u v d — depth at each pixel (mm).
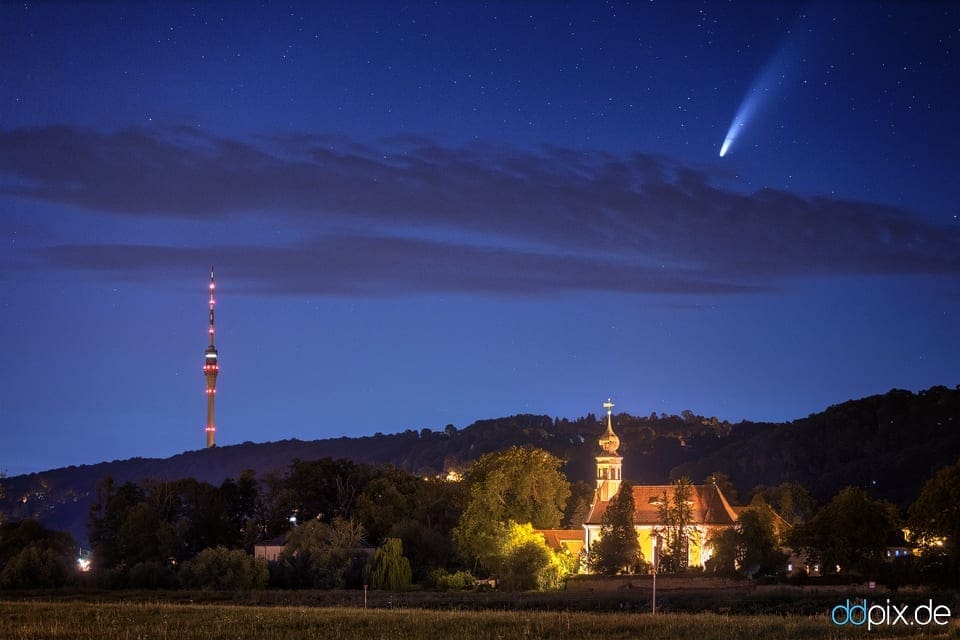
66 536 172250
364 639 80125
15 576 152250
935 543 140875
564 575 154000
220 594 139125
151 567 151500
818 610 111312
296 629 85750
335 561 151750
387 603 125812
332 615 93938
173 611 99000
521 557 148125
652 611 110625
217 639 81000
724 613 112438
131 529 181125
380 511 187125
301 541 157375
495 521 165750
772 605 117125
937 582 133625
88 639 80438
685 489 178250
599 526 188875
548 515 192250
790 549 170250
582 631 82750
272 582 150500
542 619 89812
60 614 97000
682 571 164250
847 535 146750
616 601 124062
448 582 150250
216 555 147125
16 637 81188
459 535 171750
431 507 193500
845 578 140500
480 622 88250
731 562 152500
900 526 170000
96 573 160500
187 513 199000
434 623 87938
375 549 158125
